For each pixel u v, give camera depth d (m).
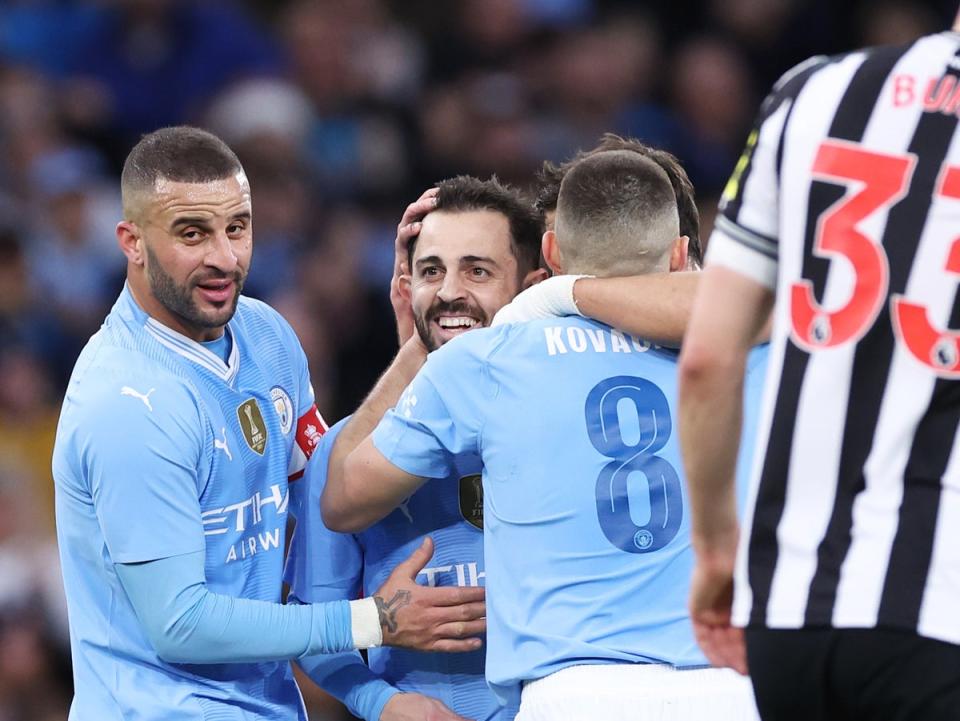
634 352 12.22
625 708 11.52
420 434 12.38
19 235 29.84
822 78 9.01
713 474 9.03
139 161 12.59
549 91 38.28
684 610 11.83
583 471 11.96
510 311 12.58
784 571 8.67
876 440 8.55
